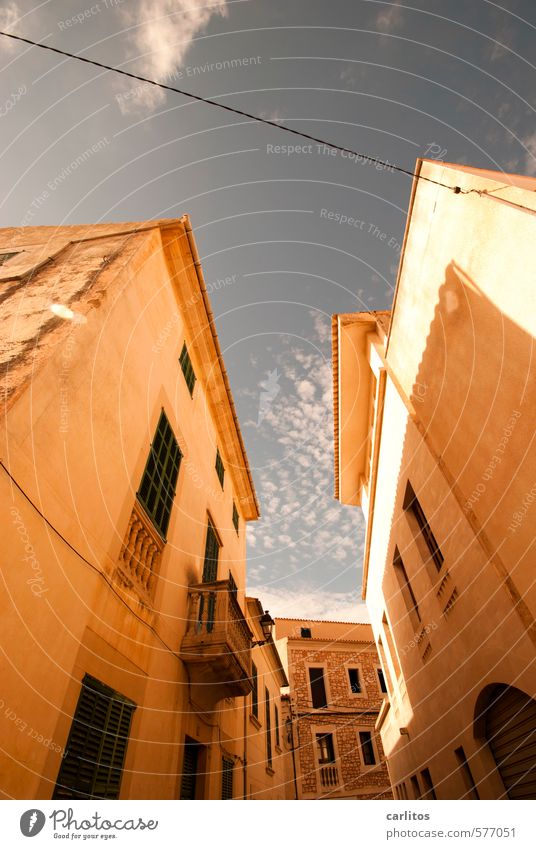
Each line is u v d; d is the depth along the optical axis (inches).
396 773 434.9
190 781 257.8
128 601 198.2
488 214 190.9
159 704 213.5
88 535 169.6
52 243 284.4
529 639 171.6
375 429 422.0
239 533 533.3
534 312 164.1
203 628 264.2
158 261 290.2
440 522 265.6
